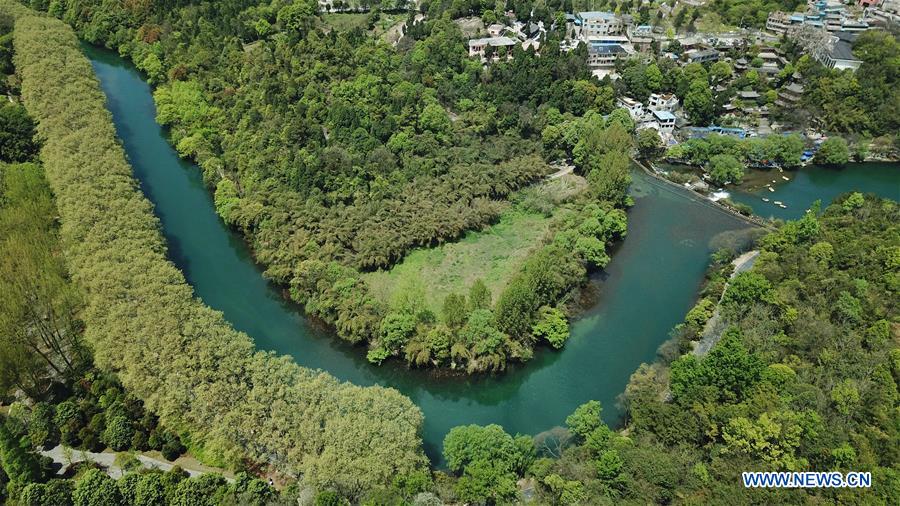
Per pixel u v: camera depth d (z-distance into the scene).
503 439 137.12
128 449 140.50
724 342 152.12
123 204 194.00
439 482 133.62
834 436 133.38
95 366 154.88
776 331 169.12
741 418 134.88
